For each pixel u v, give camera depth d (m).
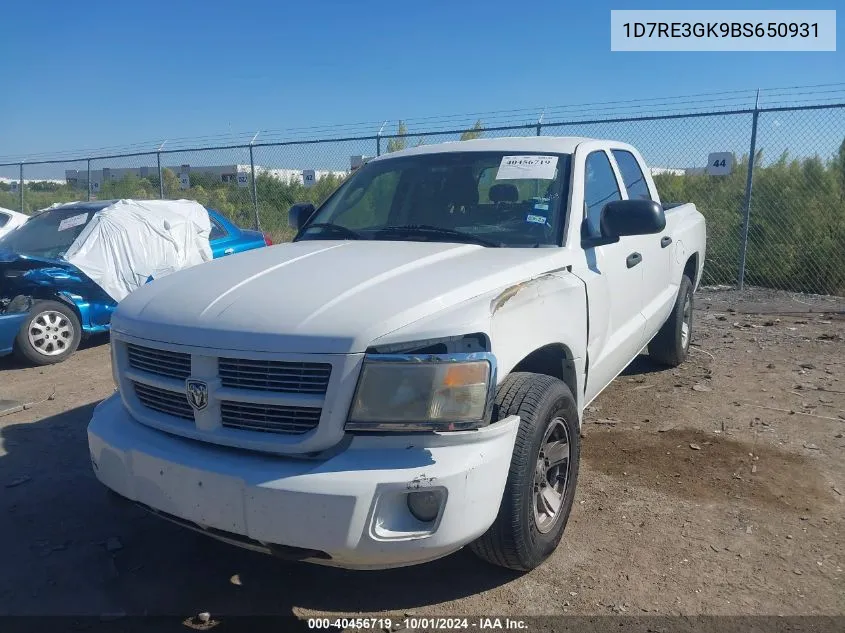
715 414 5.20
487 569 3.28
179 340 2.80
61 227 8.09
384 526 2.54
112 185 17.53
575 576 3.21
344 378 2.54
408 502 2.59
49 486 4.27
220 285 3.10
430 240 3.85
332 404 2.55
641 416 5.19
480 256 3.41
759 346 7.22
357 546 2.51
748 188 10.29
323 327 2.60
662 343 6.16
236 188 15.30
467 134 11.88
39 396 6.12
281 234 14.60
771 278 11.05
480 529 2.66
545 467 3.21
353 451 2.58
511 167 4.15
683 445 4.63
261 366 2.65
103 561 3.45
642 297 4.89
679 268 5.84
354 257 3.40
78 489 4.23
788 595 3.05
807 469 4.25
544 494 3.25
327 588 3.20
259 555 3.50
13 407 5.71
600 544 3.47
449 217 4.02
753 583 3.13
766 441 4.68
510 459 2.77
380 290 2.84
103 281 7.55
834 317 8.73
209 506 2.66
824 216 10.70
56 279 7.12
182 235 8.36
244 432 2.70
